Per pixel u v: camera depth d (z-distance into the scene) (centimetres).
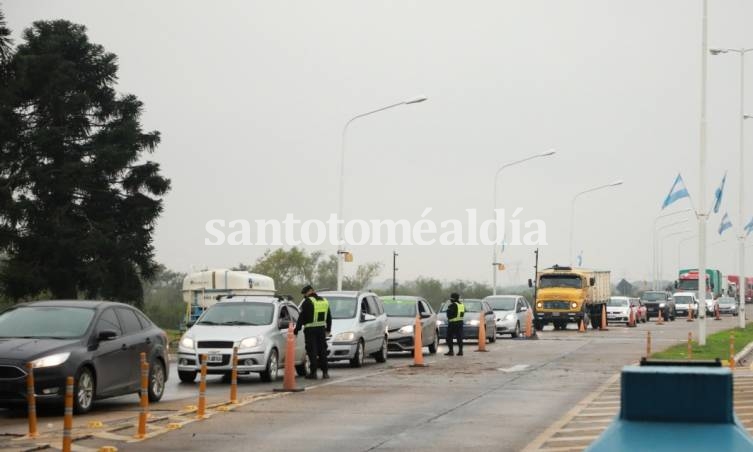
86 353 2972
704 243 6156
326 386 3856
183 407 3197
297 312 4562
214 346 4019
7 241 9481
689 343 4953
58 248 9519
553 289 9775
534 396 3503
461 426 2709
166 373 3447
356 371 4706
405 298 6053
